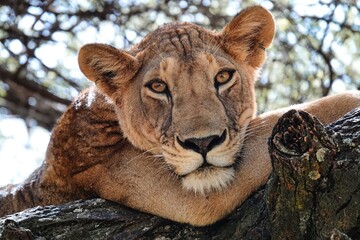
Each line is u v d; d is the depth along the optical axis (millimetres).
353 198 6738
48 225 8062
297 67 14266
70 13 15266
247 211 7754
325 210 6793
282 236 7016
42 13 15055
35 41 15539
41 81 16203
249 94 8789
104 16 15203
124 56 8898
